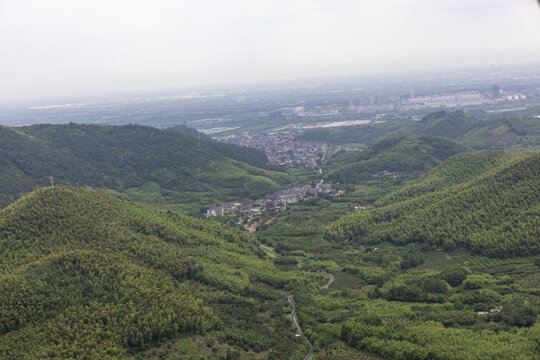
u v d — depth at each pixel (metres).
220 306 175.12
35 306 144.25
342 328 158.62
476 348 134.38
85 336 133.00
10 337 133.88
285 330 163.12
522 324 151.62
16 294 146.12
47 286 151.88
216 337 149.38
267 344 149.88
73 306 144.50
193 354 137.50
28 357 123.88
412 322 163.75
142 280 165.75
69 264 163.00
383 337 150.38
